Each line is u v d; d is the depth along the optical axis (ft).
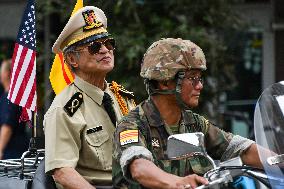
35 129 40.63
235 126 81.71
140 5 71.05
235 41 80.48
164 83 29.50
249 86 89.76
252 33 86.48
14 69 41.68
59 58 40.52
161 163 29.63
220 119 74.74
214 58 70.49
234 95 90.17
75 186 33.27
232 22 75.20
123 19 69.77
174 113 30.19
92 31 36.29
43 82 74.02
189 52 29.01
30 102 41.22
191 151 26.68
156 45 29.40
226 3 74.23
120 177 29.50
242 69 88.58
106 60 36.29
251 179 28.99
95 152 35.24
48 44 73.05
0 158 60.54
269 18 88.58
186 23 70.18
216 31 75.00
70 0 69.05
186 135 26.84
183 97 29.25
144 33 69.21
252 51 87.51
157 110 29.99
